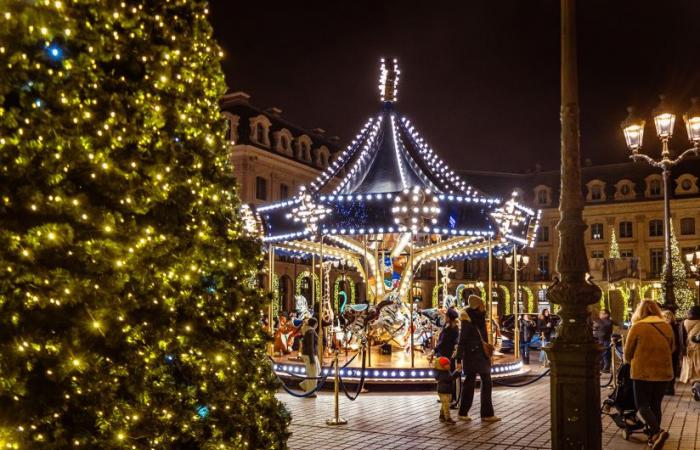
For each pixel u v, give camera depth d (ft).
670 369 27.81
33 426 13.76
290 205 48.29
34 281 13.55
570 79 24.30
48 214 14.14
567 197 23.89
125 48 16.43
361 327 52.29
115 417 14.80
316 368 45.47
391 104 57.11
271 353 57.62
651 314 28.50
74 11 14.73
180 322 17.03
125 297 15.40
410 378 46.32
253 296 19.20
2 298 13.37
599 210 203.31
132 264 15.33
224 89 19.53
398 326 55.67
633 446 28.84
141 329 15.85
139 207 15.76
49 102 14.53
